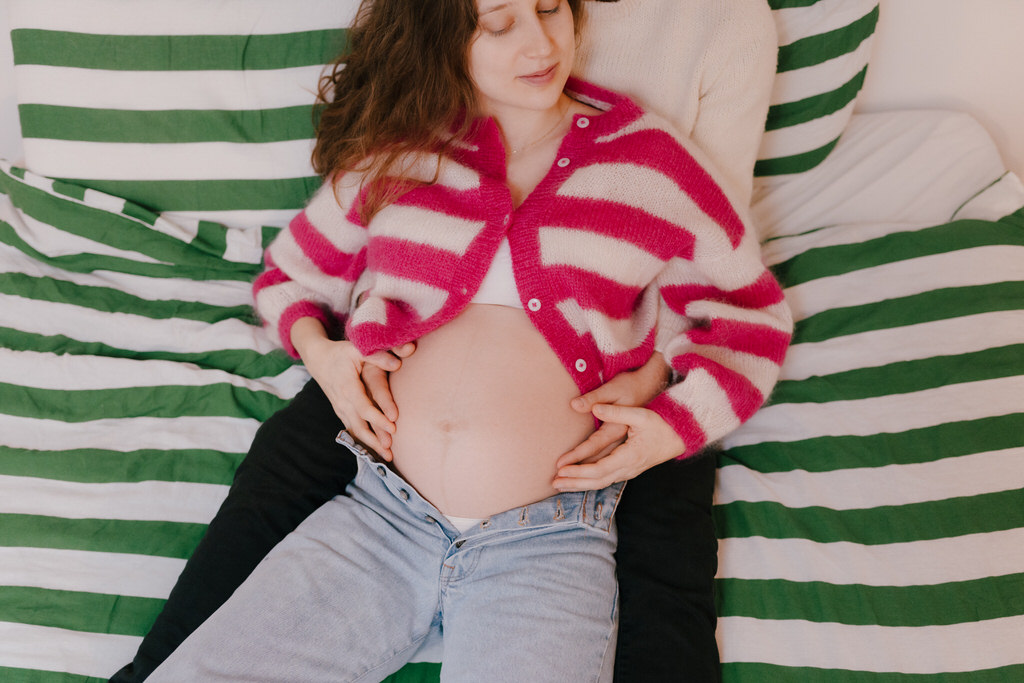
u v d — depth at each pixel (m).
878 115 1.50
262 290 1.28
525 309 1.07
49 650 1.04
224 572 1.05
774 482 1.18
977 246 1.30
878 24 1.46
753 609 1.05
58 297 1.41
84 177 1.44
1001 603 1.02
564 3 1.04
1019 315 1.24
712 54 1.20
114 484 1.21
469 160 1.14
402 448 1.06
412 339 1.10
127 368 1.33
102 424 1.28
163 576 1.13
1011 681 0.97
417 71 1.10
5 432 1.26
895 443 1.18
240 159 1.44
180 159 1.44
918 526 1.10
